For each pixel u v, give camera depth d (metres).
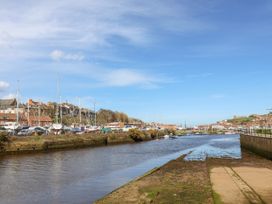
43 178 37.97
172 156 70.56
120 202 23.30
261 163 48.81
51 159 58.88
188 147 103.31
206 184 29.77
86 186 33.22
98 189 31.64
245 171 38.34
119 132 145.88
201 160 56.88
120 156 69.31
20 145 70.62
